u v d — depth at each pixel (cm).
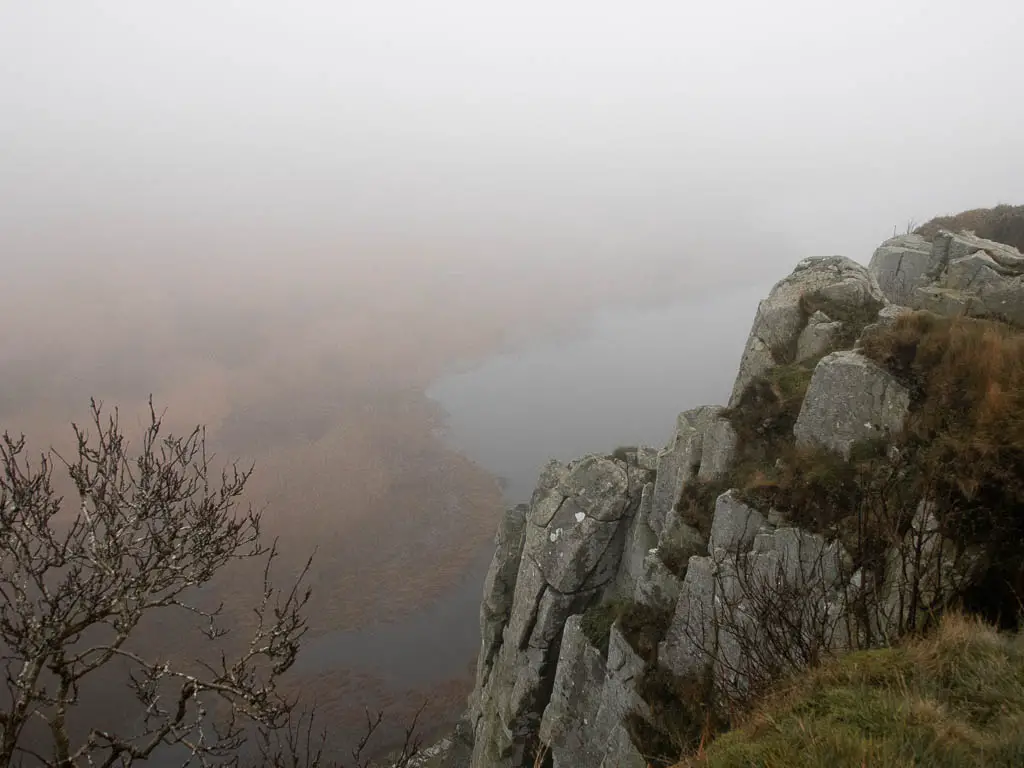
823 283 1914
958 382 1302
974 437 1124
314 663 5928
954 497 1067
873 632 1044
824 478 1353
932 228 3312
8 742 618
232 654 5703
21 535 671
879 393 1385
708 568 1471
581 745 1844
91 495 719
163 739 682
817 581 1155
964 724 612
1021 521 975
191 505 814
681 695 1455
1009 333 1427
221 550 790
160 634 5884
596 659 1870
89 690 4744
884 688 707
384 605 6956
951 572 915
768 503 1423
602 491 2198
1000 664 689
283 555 7644
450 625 6656
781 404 1666
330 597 7019
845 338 1728
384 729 4931
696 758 705
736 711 891
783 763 602
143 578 730
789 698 742
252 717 696
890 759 570
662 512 1945
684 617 1520
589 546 2162
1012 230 2988
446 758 3125
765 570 1323
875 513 1091
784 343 1884
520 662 2320
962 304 1864
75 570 687
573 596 2191
